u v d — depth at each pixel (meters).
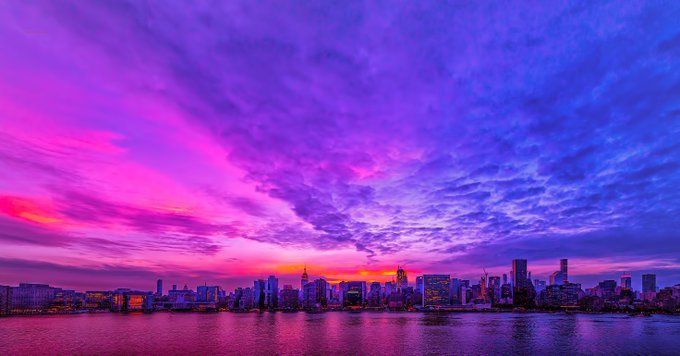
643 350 183.88
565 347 190.75
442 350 180.75
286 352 176.50
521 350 181.62
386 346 193.38
